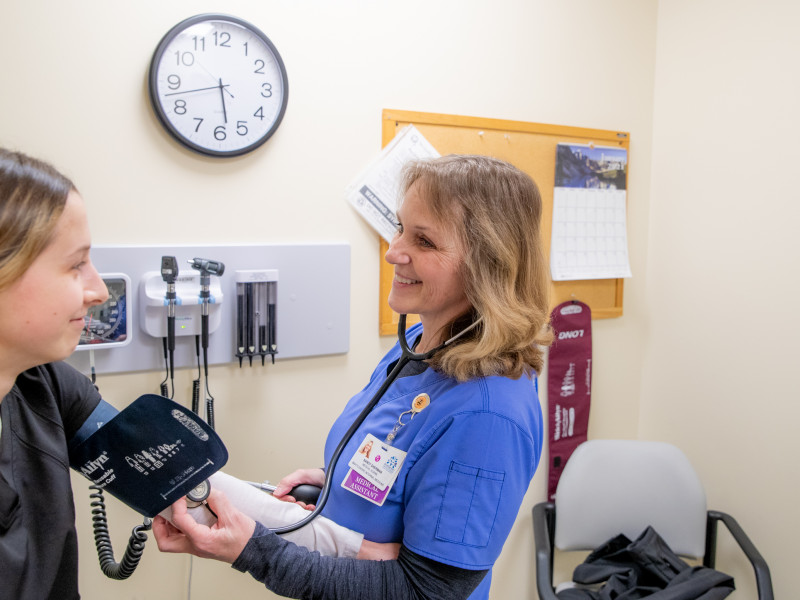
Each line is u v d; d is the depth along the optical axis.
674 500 1.80
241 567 0.84
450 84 1.70
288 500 1.08
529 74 1.81
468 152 1.74
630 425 2.16
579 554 2.08
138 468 0.80
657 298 2.08
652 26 2.00
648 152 2.06
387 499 0.93
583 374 2.00
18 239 0.58
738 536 1.70
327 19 1.52
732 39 1.79
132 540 0.94
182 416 0.79
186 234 1.43
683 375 2.01
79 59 1.29
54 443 0.73
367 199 1.61
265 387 1.57
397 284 0.96
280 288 1.53
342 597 0.83
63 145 1.29
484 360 0.88
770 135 1.71
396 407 0.97
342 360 1.66
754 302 1.77
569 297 1.96
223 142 1.41
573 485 1.80
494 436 0.85
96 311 1.33
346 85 1.56
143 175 1.37
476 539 0.84
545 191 1.88
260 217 1.50
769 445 1.75
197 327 1.44
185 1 1.36
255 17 1.44
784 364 1.70
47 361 0.65
